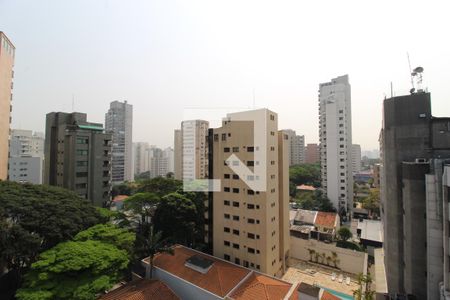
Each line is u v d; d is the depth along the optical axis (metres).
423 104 26.06
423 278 23.42
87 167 52.72
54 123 56.28
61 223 30.08
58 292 22.08
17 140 99.12
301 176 109.69
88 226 33.97
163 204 41.50
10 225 27.56
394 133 27.73
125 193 91.88
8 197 30.23
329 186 75.56
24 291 21.80
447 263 19.50
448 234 19.50
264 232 33.19
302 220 57.97
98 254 25.53
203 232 42.78
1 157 46.69
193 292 27.88
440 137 25.17
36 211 29.86
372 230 48.97
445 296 18.86
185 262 32.00
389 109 28.55
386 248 29.56
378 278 32.19
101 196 54.28
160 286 27.58
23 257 26.94
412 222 24.22
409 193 24.44
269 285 26.53
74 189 50.53
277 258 36.62
